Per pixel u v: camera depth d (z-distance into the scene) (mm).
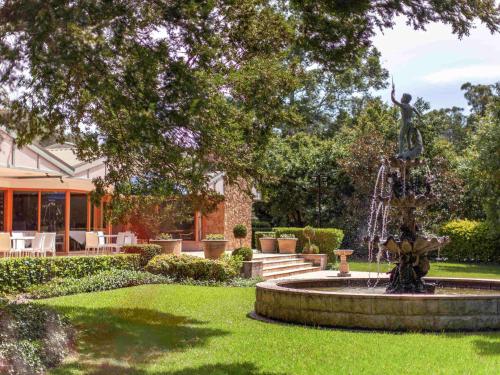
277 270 22453
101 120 9812
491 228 27391
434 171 30188
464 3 7613
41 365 6992
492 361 7473
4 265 14570
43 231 23984
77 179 20781
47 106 9023
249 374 6996
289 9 8984
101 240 22594
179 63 7090
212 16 7895
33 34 6344
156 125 7027
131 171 10734
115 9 6578
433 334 9430
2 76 7238
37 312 8703
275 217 37281
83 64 6605
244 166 10508
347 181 32938
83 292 15180
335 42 8477
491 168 26281
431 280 14086
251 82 9469
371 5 7848
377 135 31375
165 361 7684
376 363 7438
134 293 14906
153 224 26422
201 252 27766
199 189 10742
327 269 26328
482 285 13594
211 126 8672
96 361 7613
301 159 34719
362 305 9922
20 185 22703
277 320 11070
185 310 12375
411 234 11836
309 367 7297
